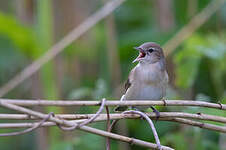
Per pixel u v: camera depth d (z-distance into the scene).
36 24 11.86
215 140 10.91
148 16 14.30
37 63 10.36
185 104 6.87
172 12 12.93
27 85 13.06
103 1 12.98
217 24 12.82
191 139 9.89
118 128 11.38
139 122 11.90
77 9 12.79
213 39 10.92
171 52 11.81
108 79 12.05
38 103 5.78
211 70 11.95
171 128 11.36
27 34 11.28
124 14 14.41
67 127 6.04
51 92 10.73
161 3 12.66
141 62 9.80
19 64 13.55
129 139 6.36
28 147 12.40
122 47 13.08
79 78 12.92
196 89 12.07
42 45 11.14
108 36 12.05
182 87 10.50
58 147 10.26
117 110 9.52
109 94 11.55
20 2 12.14
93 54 13.24
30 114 5.61
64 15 12.62
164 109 10.86
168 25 12.65
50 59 10.66
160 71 9.66
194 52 10.27
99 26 14.04
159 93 9.68
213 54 10.32
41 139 10.59
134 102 6.52
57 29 12.46
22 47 11.61
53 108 10.69
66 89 12.48
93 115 6.51
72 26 12.65
